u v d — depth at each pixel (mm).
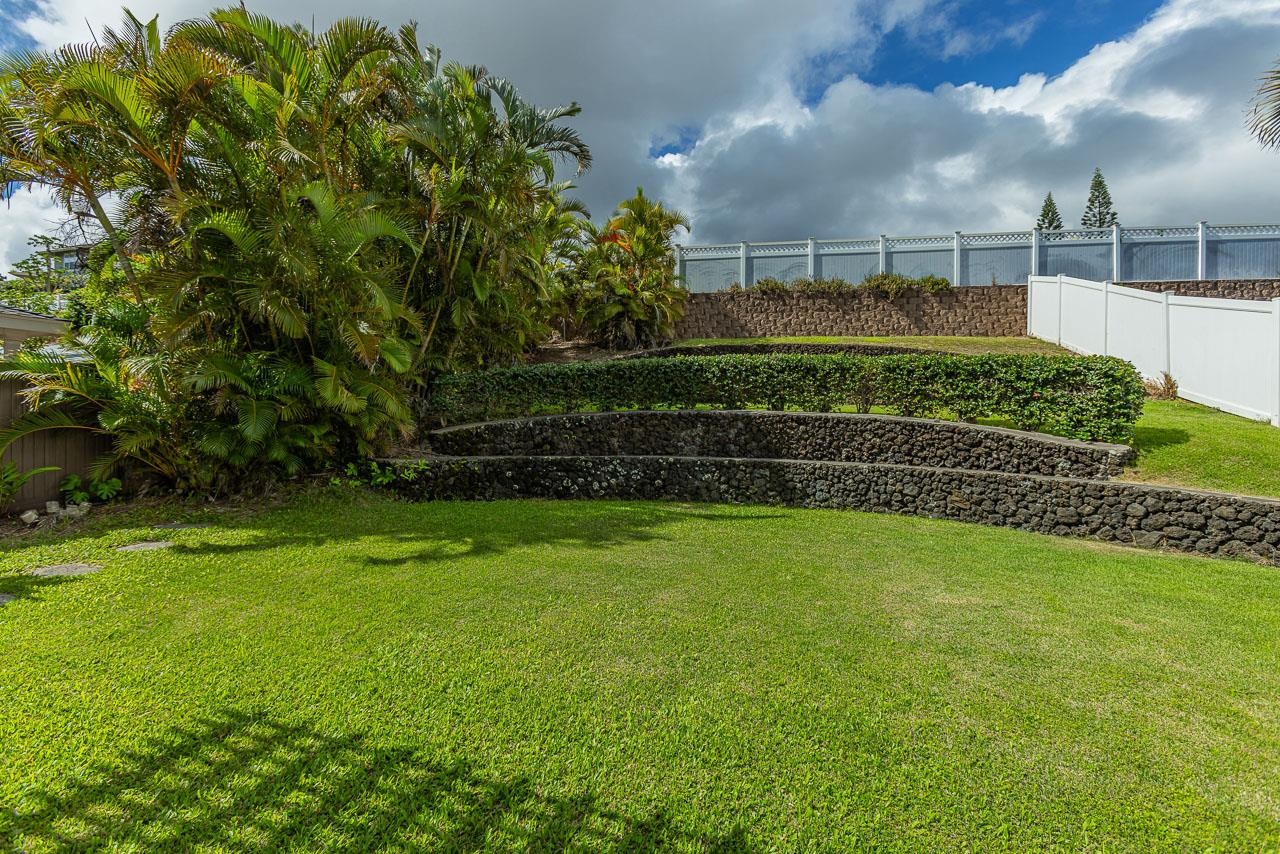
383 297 7031
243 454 6699
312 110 7574
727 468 8047
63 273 13289
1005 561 5121
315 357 7090
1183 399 8711
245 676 2912
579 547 5375
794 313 16656
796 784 2203
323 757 2297
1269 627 3682
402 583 4297
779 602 4027
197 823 1962
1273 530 5230
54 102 5617
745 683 2922
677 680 2939
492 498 8094
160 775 2182
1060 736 2516
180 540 5438
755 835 1965
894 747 2424
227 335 6977
